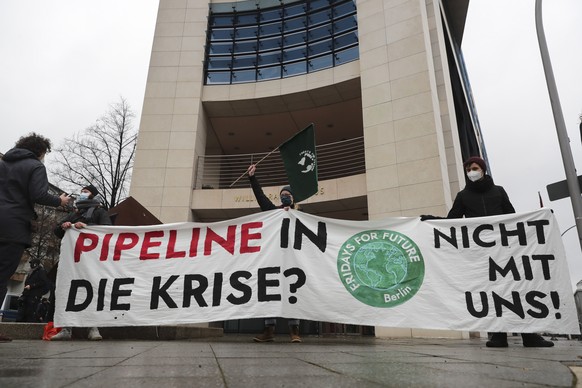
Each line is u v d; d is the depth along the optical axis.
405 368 2.35
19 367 2.20
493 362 2.75
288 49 18.55
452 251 5.14
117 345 4.31
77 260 5.40
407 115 14.40
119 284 5.28
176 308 5.14
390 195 13.80
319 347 4.31
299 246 5.31
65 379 1.80
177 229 5.54
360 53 16.16
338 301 5.02
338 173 20.64
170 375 1.99
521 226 5.13
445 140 15.56
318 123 19.61
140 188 16.31
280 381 1.84
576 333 4.64
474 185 5.45
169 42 18.73
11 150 4.45
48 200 4.45
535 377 2.01
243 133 20.38
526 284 4.88
